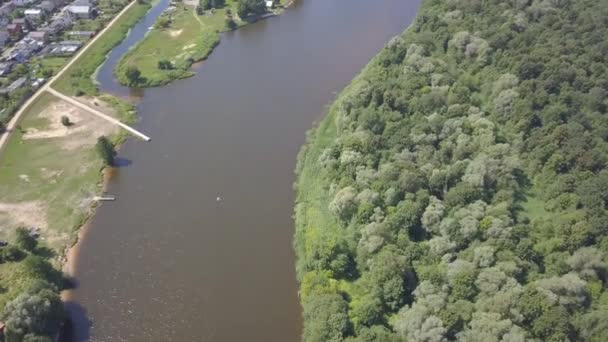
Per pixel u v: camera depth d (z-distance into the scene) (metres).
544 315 127.44
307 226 179.88
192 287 164.12
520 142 191.25
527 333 125.44
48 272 159.75
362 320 141.38
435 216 161.38
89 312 157.12
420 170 178.12
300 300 158.12
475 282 139.62
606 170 171.38
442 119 198.38
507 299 131.00
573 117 194.62
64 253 176.12
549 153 182.12
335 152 195.50
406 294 145.88
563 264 144.12
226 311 156.25
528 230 157.62
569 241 151.00
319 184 193.75
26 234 173.25
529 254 148.25
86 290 164.00
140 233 184.25
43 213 192.62
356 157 187.50
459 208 164.12
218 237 181.88
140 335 150.25
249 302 158.75
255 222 187.50
